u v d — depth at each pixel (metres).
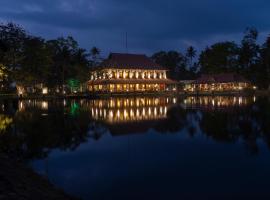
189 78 168.00
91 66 108.38
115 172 15.35
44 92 97.25
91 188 13.11
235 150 19.80
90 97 88.50
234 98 82.75
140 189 12.97
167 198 11.96
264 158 17.61
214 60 146.62
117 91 103.69
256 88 125.44
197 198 11.91
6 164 14.20
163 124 32.94
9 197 9.66
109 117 39.56
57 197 11.15
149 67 117.44
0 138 23.92
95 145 22.11
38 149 20.61
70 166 16.42
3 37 75.56
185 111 46.72
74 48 99.44
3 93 87.31
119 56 116.75
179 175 14.80
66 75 97.19
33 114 41.47
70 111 46.47
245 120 34.34
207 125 31.39
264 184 13.37
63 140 23.88
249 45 135.50
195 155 18.72
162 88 117.50
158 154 19.17
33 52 84.19
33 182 12.43
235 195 12.17
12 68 78.75
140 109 50.91
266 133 25.64
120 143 22.83
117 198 12.00
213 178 14.30
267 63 124.69
